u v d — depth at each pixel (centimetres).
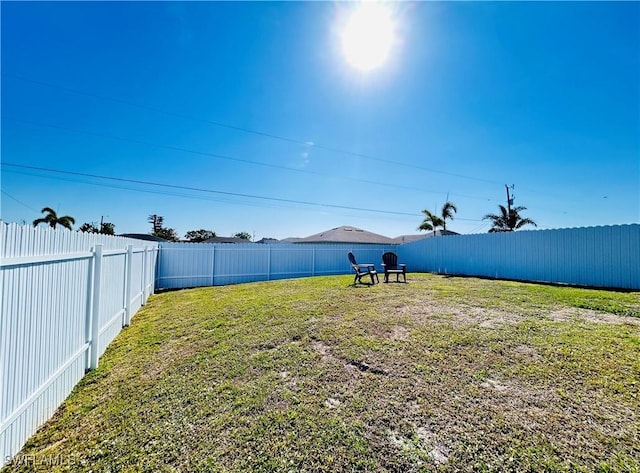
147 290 764
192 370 302
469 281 940
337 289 777
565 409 217
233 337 398
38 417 214
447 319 458
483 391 245
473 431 194
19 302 192
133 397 254
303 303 596
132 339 421
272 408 227
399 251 1503
